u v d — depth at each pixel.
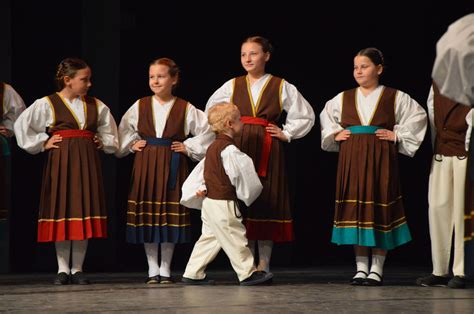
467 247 5.82
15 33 11.39
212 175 8.27
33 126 8.74
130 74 12.23
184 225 8.92
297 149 12.84
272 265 12.30
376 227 8.48
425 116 8.66
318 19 12.83
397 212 8.59
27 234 11.45
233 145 8.25
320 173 12.99
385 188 8.52
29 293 7.47
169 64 9.09
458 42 4.85
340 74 12.94
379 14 12.82
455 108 8.24
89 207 8.69
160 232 8.86
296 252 12.76
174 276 10.02
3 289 7.89
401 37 12.80
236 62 12.75
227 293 7.37
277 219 8.89
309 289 7.75
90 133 8.83
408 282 8.87
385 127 8.62
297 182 12.86
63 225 8.59
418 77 12.74
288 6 12.74
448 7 12.39
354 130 8.62
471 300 6.86
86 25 11.41
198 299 6.89
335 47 12.90
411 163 12.97
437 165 8.45
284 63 12.81
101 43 11.43
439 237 8.45
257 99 8.93
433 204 8.45
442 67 4.94
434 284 8.44
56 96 8.82
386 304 6.56
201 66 12.66
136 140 9.20
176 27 12.49
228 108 8.32
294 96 9.02
